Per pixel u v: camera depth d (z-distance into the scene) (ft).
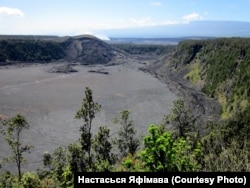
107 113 451.94
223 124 340.80
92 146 240.12
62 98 545.44
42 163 279.08
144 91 627.87
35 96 555.69
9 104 488.85
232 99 498.69
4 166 269.03
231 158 68.03
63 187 158.51
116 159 242.37
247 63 559.79
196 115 451.12
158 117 441.27
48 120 409.90
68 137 345.72
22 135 345.51
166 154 67.67
